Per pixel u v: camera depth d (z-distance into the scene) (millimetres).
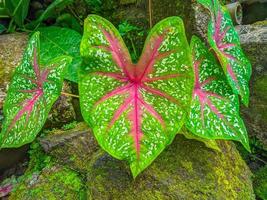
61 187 555
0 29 736
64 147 596
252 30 714
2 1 712
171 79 429
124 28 709
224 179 504
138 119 436
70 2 729
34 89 489
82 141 592
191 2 614
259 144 653
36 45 475
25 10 721
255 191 596
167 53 422
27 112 483
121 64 433
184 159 500
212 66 490
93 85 430
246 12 924
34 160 620
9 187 602
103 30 427
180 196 470
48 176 577
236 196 501
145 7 703
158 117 435
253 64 636
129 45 717
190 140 518
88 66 428
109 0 747
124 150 428
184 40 414
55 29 690
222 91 491
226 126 472
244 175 547
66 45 673
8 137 490
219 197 482
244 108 649
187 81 423
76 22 749
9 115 500
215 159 513
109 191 479
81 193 540
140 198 468
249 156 661
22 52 678
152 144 430
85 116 426
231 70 499
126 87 440
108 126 430
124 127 433
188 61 417
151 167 487
